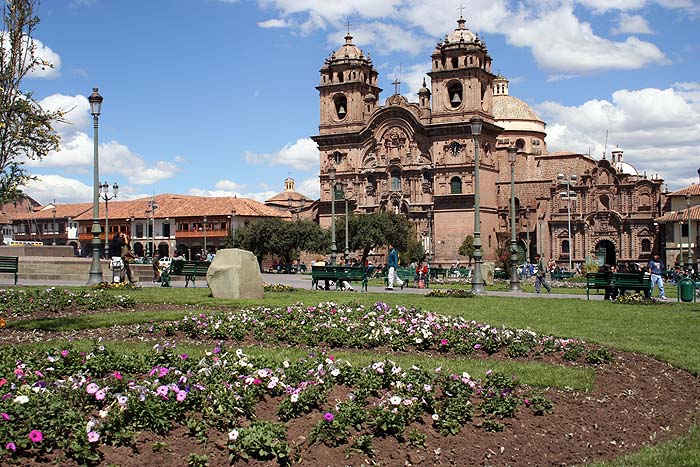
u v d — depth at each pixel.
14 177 22.69
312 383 14.08
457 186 114.25
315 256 129.50
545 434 13.99
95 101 41.91
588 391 16.70
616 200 115.75
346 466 11.91
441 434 13.30
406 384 14.63
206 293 36.41
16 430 10.80
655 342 23.55
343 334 20.97
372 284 62.66
